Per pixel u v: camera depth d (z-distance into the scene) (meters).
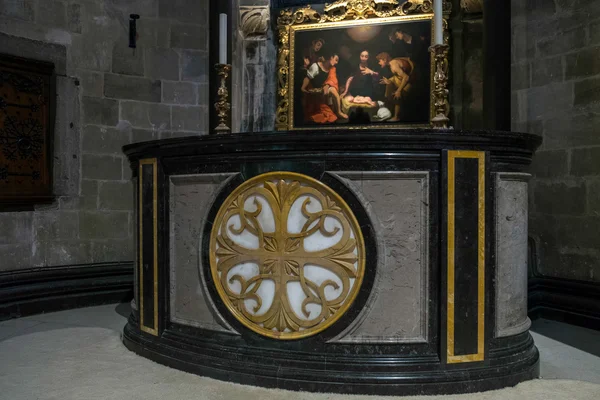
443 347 2.67
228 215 2.93
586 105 4.41
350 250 2.71
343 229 2.71
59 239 5.07
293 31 6.24
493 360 2.77
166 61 5.66
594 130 4.35
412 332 2.71
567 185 4.55
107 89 5.35
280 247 2.81
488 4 4.84
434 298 2.69
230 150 2.89
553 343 3.73
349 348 2.73
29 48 4.87
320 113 6.17
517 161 2.90
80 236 5.20
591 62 4.37
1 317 4.46
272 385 2.74
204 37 5.84
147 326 3.31
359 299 2.71
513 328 2.90
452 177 2.67
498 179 2.82
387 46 5.98
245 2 6.27
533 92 4.80
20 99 4.82
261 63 6.40
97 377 2.92
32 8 4.91
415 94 5.89
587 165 4.40
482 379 2.70
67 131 5.13
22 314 4.61
